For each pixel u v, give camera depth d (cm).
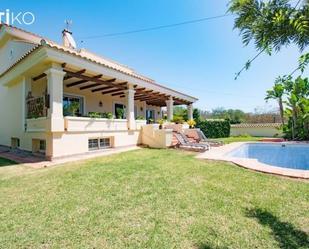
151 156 932
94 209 378
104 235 296
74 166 739
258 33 191
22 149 1149
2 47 1527
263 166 687
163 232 301
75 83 1292
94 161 825
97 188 489
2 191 488
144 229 310
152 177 575
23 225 328
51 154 882
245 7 186
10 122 1317
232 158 852
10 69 1146
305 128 1816
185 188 481
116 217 347
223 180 543
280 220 332
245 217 343
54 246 275
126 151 1112
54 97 887
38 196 448
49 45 829
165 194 444
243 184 508
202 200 411
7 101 1370
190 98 1973
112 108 1697
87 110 1496
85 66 984
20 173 665
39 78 1132
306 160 1211
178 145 1283
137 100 1997
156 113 2419
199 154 998
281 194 439
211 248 267
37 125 999
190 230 306
